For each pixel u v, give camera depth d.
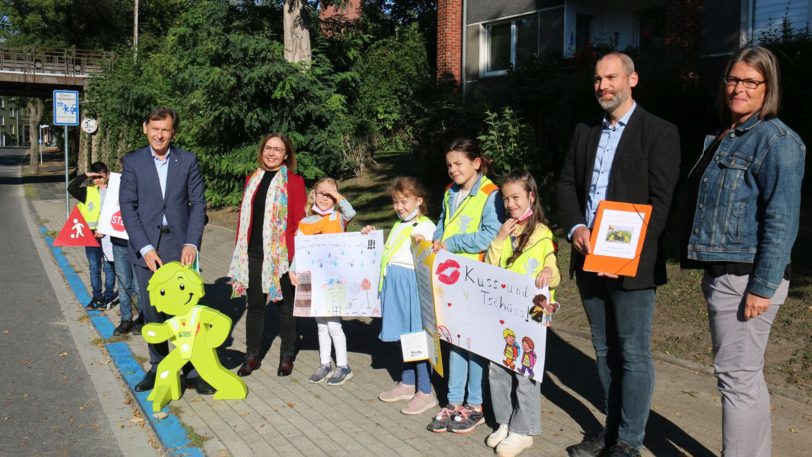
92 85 32.38
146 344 6.84
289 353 5.81
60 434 4.79
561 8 15.92
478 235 4.41
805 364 5.19
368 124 17.66
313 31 18.12
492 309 4.19
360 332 7.20
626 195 3.76
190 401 5.22
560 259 8.73
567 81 11.45
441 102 13.82
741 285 3.41
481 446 4.34
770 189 3.29
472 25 17.94
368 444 4.39
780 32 10.64
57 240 8.07
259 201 5.66
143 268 5.37
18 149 108.25
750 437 3.52
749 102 3.39
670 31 12.74
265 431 4.63
